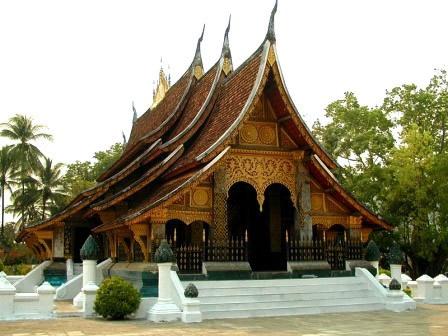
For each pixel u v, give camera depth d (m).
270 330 11.88
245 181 17.64
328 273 17.69
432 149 34.53
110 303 14.03
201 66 24.36
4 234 60.44
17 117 55.97
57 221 24.39
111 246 21.47
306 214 18.05
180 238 21.38
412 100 39.19
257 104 18.23
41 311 14.75
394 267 18.00
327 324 13.00
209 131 19.23
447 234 31.06
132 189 18.34
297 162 18.38
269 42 17.69
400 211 34.00
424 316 14.77
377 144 36.88
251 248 22.02
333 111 39.75
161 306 13.96
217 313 14.44
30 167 54.69
